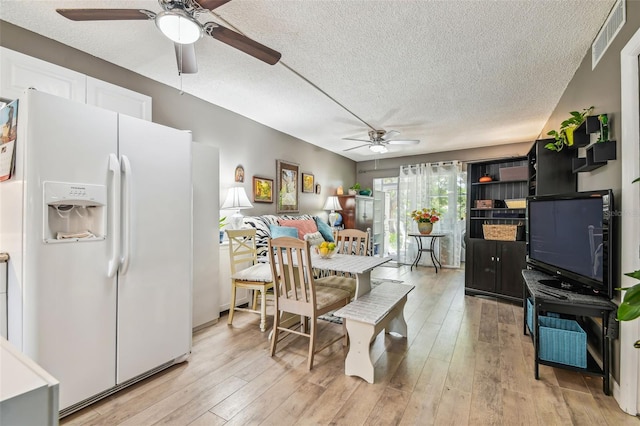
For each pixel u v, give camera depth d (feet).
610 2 6.00
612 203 5.87
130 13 5.05
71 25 6.97
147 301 6.41
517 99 10.99
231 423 5.17
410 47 7.64
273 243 7.43
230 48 7.78
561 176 9.26
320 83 9.84
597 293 6.58
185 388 6.18
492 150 18.33
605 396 5.95
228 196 11.99
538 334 6.57
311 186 18.37
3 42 6.83
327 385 6.31
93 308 5.55
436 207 19.72
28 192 4.79
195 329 9.15
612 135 6.24
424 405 5.66
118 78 8.88
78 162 5.32
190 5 5.02
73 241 5.29
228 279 10.71
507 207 13.11
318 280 9.50
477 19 6.50
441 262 19.52
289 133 16.16
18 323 4.91
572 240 7.07
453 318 10.35
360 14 6.37
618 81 5.98
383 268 19.15
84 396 5.44
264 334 8.94
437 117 13.08
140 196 6.27
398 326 8.84
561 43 7.41
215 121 11.96
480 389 6.18
